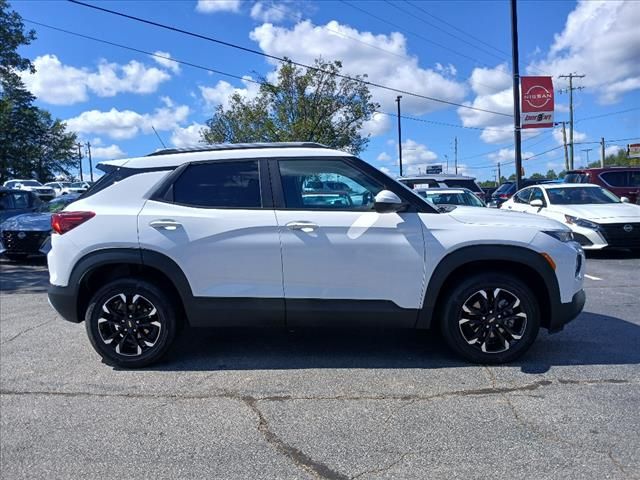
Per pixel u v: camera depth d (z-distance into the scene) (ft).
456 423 11.28
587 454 9.95
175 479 9.53
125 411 12.26
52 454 10.45
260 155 14.96
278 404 12.44
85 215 14.71
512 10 57.67
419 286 14.24
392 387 13.24
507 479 9.23
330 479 9.41
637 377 13.55
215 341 17.20
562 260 14.17
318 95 84.43
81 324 20.07
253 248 14.26
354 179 14.73
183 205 14.66
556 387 12.98
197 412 12.14
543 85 58.03
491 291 14.30
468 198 41.16
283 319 14.55
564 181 53.98
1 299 25.25
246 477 9.52
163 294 14.75
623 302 22.00
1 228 36.42
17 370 14.99
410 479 9.32
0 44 76.43
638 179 49.29
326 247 14.16
